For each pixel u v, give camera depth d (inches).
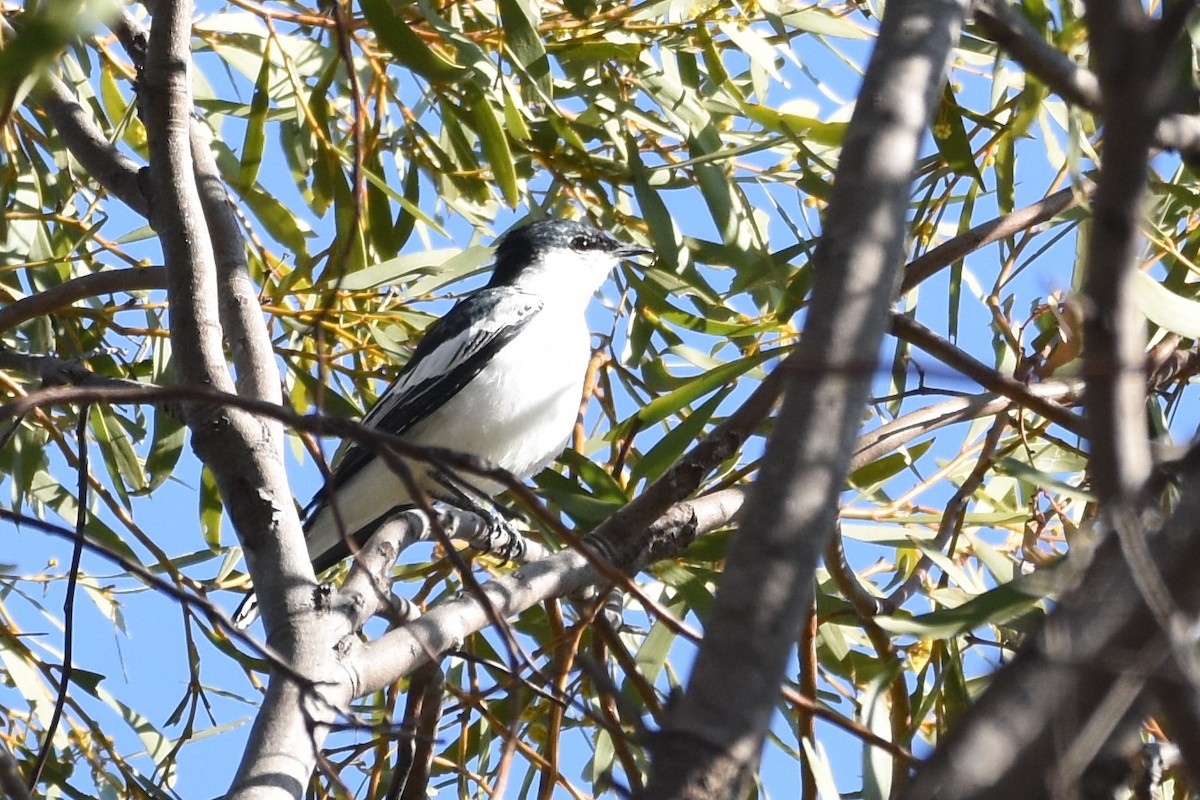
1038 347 383.2
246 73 429.4
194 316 285.3
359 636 267.3
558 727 325.4
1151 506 153.9
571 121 414.3
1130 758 146.7
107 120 429.1
